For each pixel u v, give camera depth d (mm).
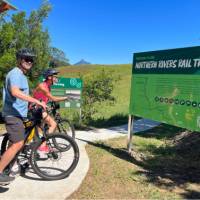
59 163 3920
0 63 6551
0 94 6723
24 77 3074
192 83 3814
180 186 3559
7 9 6234
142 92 4699
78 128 6934
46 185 3328
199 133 5789
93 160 4348
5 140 3523
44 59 7887
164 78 4254
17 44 7480
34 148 3420
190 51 3842
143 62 4684
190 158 4793
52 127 3848
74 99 7195
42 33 8195
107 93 8086
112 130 7066
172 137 6453
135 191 3348
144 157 4793
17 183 3330
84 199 3094
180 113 3988
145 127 7828
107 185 3473
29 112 3406
